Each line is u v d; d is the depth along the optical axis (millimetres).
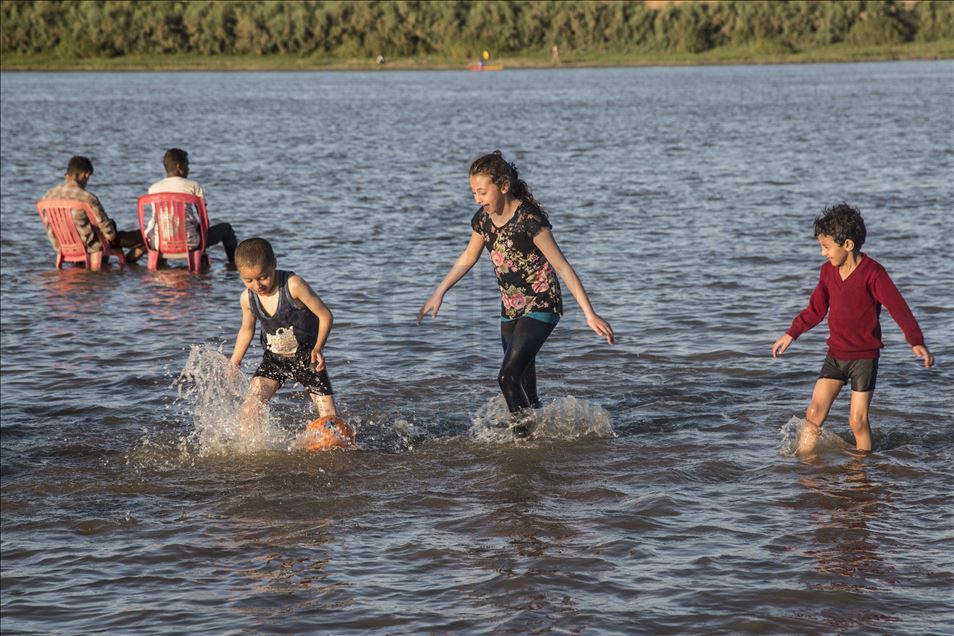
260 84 116438
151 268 20891
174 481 9820
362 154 43281
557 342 14602
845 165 36094
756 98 79812
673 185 31625
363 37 171125
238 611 7293
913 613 7059
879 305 10109
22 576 7922
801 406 11688
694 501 9055
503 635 6855
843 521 8555
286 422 11539
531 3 171875
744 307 16344
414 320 16016
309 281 18875
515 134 52656
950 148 41281
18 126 59625
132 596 7574
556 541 8305
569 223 24859
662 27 169625
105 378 13203
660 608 7176
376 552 8195
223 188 32156
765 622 6957
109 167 38969
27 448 10680
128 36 165750
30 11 164000
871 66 144250
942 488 9211
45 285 19203
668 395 12227
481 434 10922
